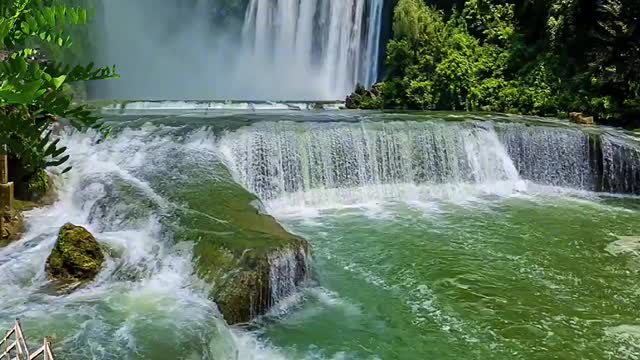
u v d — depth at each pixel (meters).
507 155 16.88
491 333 8.66
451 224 13.32
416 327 8.77
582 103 20.52
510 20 24.52
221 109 18.97
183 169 12.60
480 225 13.32
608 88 20.52
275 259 9.00
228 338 7.93
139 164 12.84
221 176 12.44
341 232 12.52
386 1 25.61
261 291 8.66
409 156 15.64
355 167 15.06
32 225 10.66
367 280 10.21
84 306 8.11
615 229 13.34
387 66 24.20
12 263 9.22
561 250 11.93
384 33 25.59
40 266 9.17
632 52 20.41
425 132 15.84
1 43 2.47
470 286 10.13
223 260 8.96
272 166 14.25
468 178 16.28
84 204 11.44
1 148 2.84
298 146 14.48
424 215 13.92
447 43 23.83
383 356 8.02
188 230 9.77
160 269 9.16
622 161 16.70
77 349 7.02
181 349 7.16
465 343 8.39
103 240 9.76
